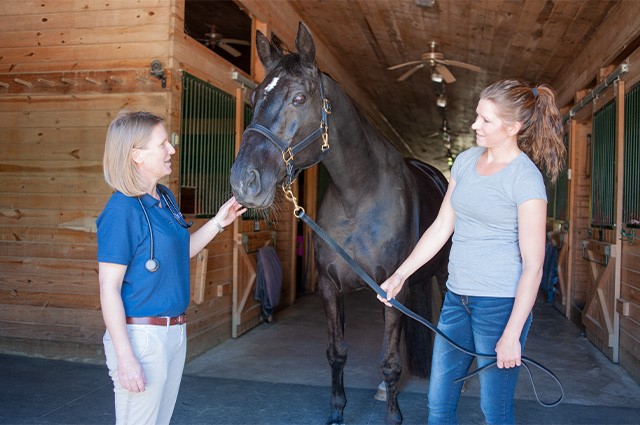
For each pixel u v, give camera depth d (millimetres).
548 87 1662
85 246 3676
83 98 3676
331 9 5668
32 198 3750
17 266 3762
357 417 2781
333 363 2596
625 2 3855
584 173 5539
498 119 1582
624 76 3877
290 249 6055
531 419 2801
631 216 3678
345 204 2436
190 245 1900
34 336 3734
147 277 1543
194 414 2805
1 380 3209
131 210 1544
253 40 4812
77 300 3684
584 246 4941
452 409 1765
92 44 3660
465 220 1700
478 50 5938
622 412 2922
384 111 10734
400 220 2504
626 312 3629
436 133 12047
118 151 1540
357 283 2514
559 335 4797
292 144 2074
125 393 1527
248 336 4539
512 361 1525
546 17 4535
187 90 3701
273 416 2789
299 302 6195
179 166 3594
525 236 1559
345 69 8000
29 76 3760
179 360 1671
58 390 3062
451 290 1754
